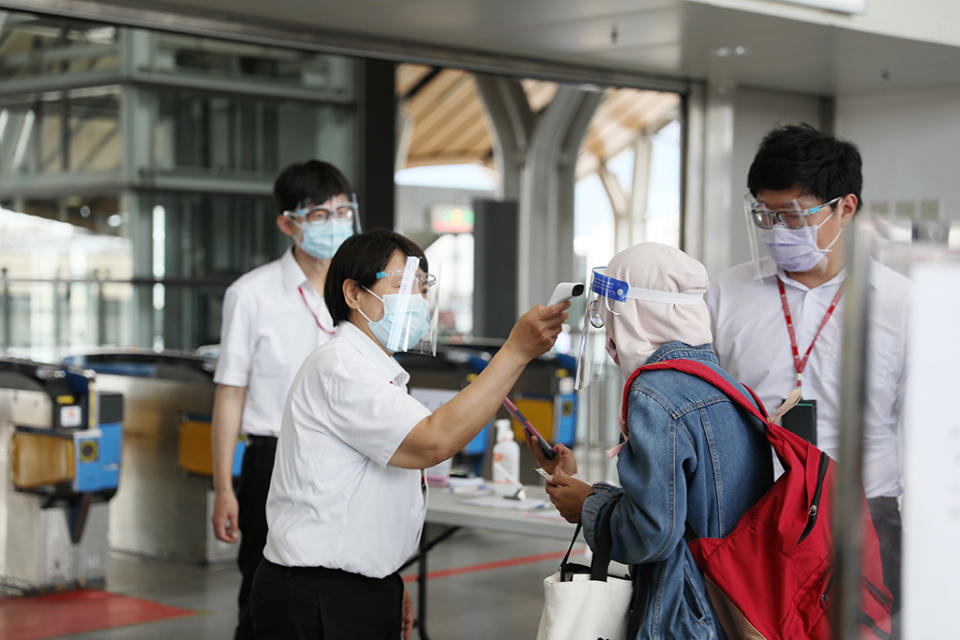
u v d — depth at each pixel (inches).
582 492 80.8
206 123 402.3
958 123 214.5
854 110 228.5
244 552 129.0
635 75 215.6
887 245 40.5
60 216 407.8
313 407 85.4
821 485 72.8
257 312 128.6
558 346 344.5
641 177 550.3
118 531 272.2
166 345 406.0
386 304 86.1
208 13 171.8
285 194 128.2
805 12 169.8
